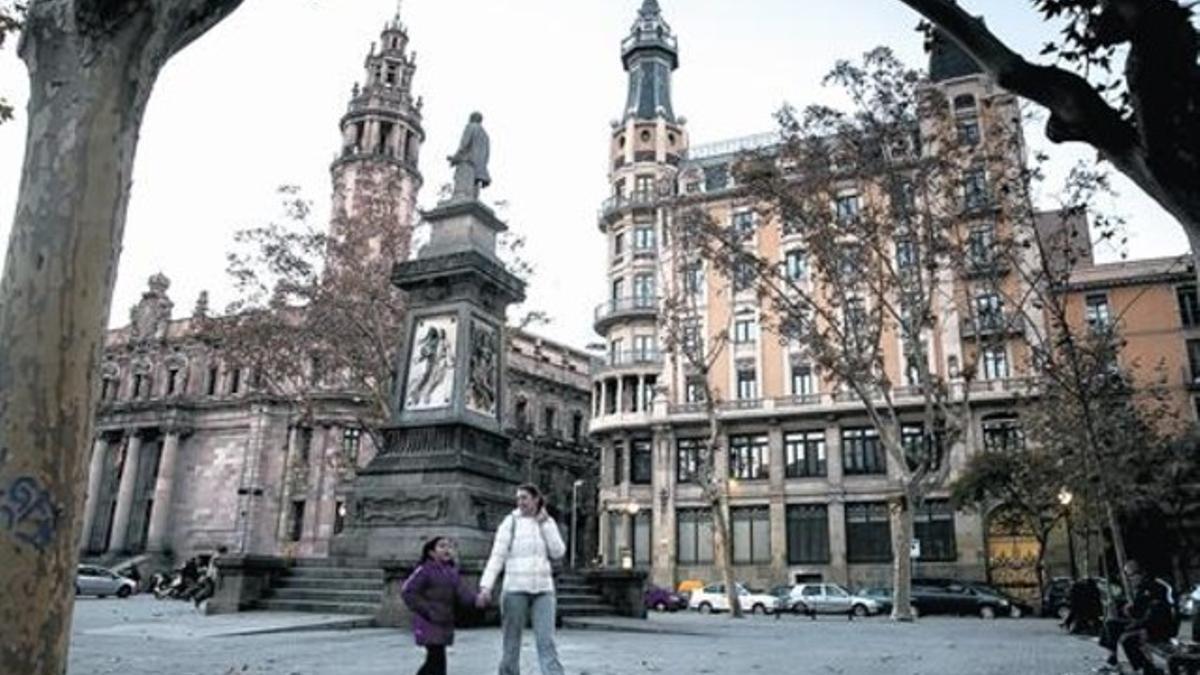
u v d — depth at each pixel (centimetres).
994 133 2638
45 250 424
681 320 3956
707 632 1630
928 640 1684
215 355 6266
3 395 404
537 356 6606
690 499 4966
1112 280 4378
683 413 5053
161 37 488
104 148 450
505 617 698
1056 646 1627
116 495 6222
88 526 6169
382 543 1758
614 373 5344
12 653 379
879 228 2802
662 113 6244
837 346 3825
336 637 1230
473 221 2031
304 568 1777
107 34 458
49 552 393
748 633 1709
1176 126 585
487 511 1802
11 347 411
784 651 1301
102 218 444
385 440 1900
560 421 6681
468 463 1792
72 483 408
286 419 5869
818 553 4631
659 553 4925
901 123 2664
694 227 3153
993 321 3453
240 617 1537
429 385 1898
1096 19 682
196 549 5809
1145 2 584
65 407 411
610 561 5172
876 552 4497
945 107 2652
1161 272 4300
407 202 6550
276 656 1000
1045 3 716
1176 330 4259
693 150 6006
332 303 3356
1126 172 636
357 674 852
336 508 5481
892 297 4216
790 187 2825
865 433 4675
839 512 4591
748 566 4741
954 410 3903
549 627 696
